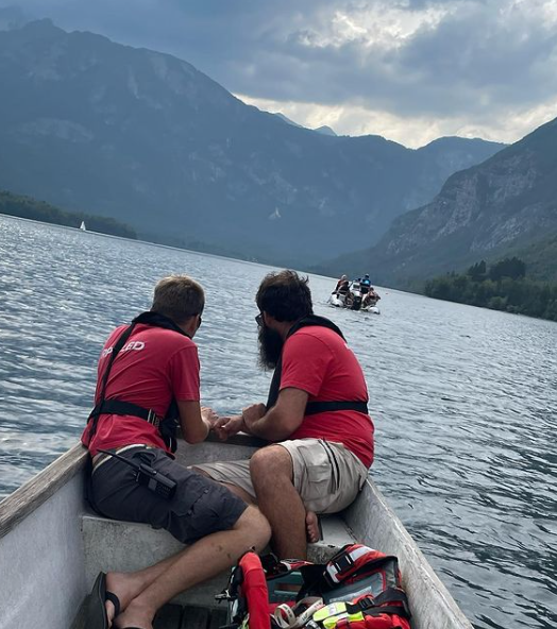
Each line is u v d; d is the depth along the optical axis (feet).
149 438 11.10
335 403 12.55
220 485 10.80
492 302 507.30
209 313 93.40
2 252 140.87
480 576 22.03
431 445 37.88
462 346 116.78
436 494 29.32
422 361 80.38
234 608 9.43
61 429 30.42
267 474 11.39
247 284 207.51
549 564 23.80
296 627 9.07
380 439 37.22
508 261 601.62
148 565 10.96
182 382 11.53
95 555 10.89
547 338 207.31
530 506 29.81
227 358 56.08
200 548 10.16
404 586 9.86
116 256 226.58
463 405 53.31
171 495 10.30
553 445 43.50
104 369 11.68
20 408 32.58
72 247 226.38
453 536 24.95
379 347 87.04
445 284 541.75
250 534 10.41
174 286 12.33
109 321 68.39
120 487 10.44
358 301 161.99
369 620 8.72
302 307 13.15
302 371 12.19
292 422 12.05
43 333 54.34
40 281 97.81
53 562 9.61
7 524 7.89
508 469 35.58
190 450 14.44
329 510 12.21
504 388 69.21
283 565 10.27
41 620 9.23
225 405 39.19
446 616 8.31
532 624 19.45
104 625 9.12
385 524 11.33
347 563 9.97
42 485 9.15
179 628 10.72
